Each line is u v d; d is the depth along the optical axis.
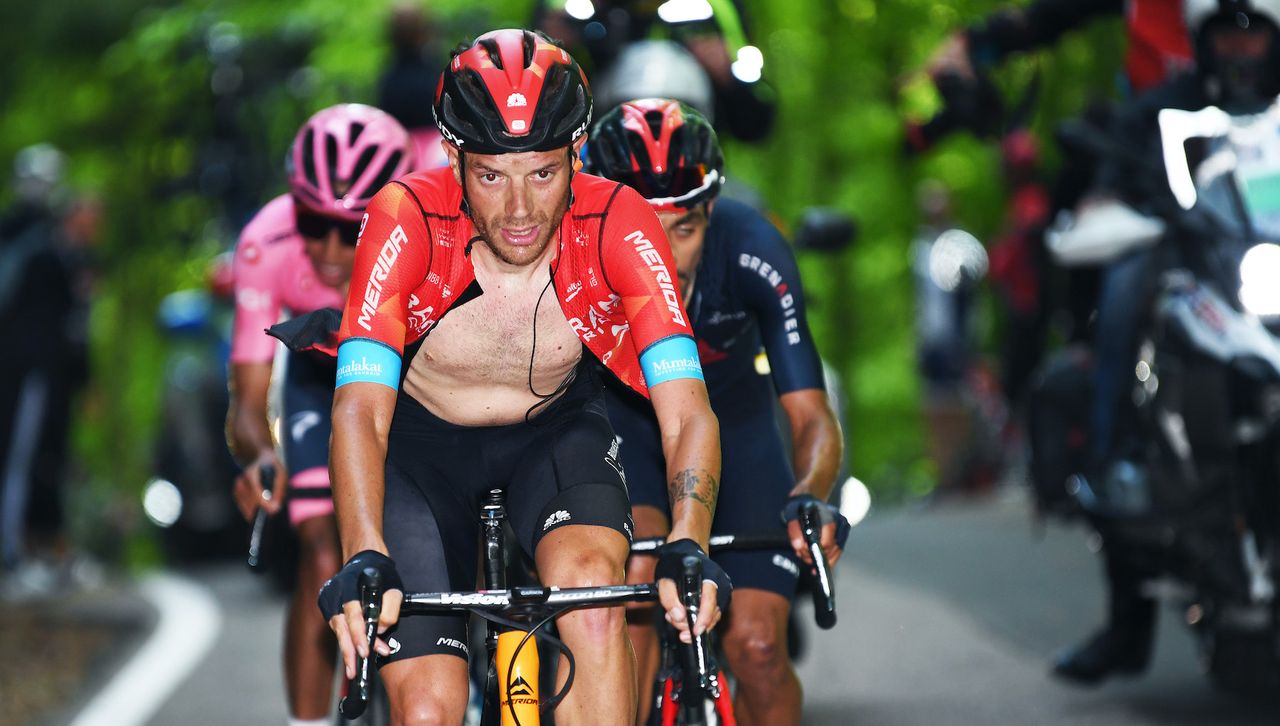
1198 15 19.45
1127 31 22.77
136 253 47.78
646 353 11.63
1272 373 17.70
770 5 43.88
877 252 47.34
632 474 14.90
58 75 50.50
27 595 32.34
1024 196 36.25
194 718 20.78
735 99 21.14
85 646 26.11
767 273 14.48
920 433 47.56
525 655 11.26
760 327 14.68
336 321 12.03
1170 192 19.23
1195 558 18.42
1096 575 29.73
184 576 35.38
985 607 26.80
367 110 16.20
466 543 12.37
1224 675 18.55
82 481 41.25
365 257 11.45
